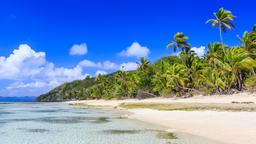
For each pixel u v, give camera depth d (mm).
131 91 125312
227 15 78125
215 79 76688
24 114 58219
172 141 21250
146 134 25516
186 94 88938
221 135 21672
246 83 69562
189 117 35125
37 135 26203
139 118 41406
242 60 68438
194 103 59094
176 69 89625
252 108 36562
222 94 73812
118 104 95562
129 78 130875
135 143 21016
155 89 107375
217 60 74625
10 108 91625
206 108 43281
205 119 31391
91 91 187625
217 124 26641
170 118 36844
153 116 41875
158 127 30438
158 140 21969
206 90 80312
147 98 115250
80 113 59781
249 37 70812
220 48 81062
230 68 71000
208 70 80000
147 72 122188
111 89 146500
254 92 64625
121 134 25969
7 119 44875
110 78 167000
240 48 72188
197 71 85250
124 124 34406
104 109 76062
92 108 85688
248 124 24344
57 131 28953
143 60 124188
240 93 67750
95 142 21938
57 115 54094
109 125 33750
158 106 62656
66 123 37344
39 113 61656
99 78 173375
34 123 37844
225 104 47062
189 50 95125
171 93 98312
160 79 100125
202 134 23297
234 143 18688
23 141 22906
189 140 21281
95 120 41219
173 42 93625
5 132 28594
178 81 90562
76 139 23547
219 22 79188
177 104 61281
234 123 25844
